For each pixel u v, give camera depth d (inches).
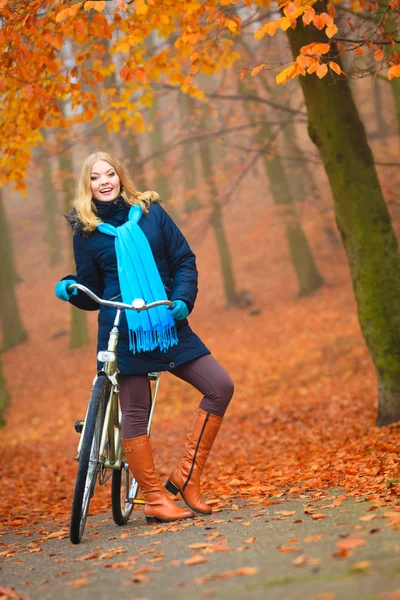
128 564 143.6
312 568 115.6
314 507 183.2
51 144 660.1
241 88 748.0
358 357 792.3
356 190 373.4
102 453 199.5
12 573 156.4
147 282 201.6
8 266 1218.6
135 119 432.5
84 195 208.2
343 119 370.0
